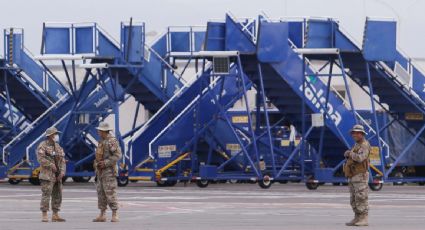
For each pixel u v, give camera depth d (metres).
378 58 65.75
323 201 50.50
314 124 65.88
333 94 67.88
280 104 69.38
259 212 42.53
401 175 75.06
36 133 74.44
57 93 78.94
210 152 69.12
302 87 66.50
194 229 34.19
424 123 71.25
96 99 73.38
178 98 71.06
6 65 76.75
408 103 70.12
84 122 72.81
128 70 69.94
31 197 53.25
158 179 67.06
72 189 63.09
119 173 67.69
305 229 34.31
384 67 67.62
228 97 70.12
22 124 82.50
